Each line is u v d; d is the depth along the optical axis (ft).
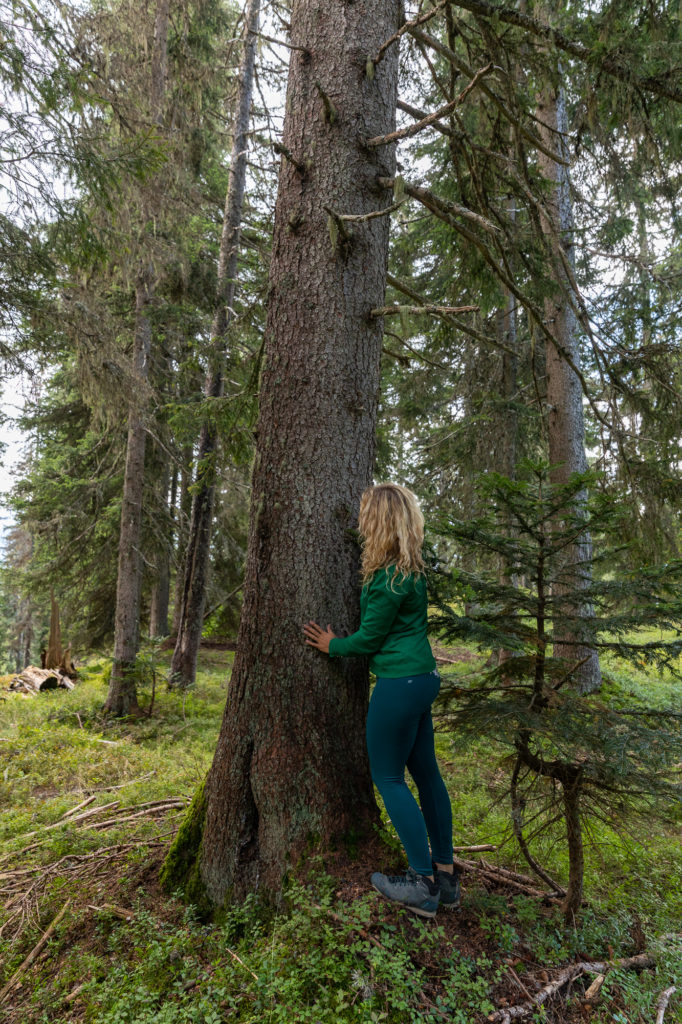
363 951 6.75
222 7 30.22
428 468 32.12
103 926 8.47
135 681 24.82
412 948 6.95
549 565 8.50
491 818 13.15
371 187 9.55
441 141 27.22
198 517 29.89
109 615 39.60
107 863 10.33
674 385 19.99
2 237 14.33
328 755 8.55
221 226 35.53
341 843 8.32
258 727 8.68
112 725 23.63
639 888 10.32
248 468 30.99
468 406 29.63
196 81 26.45
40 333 16.11
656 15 12.64
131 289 27.04
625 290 26.18
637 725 7.12
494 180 13.38
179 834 9.37
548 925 8.46
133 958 7.77
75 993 7.27
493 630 7.87
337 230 9.09
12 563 39.37
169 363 31.73
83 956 7.82
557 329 23.97
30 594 35.70
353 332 9.30
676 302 23.32
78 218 15.07
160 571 42.34
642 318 23.71
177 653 29.81
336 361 9.18
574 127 21.20
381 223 9.77
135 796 15.25
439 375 33.68
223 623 43.42
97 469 36.29
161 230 24.79
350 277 9.32
